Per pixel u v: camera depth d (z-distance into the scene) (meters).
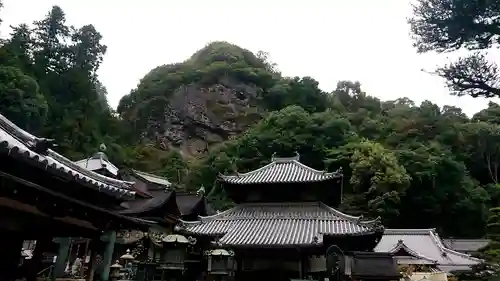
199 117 104.06
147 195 34.91
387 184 56.91
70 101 77.06
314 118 78.00
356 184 60.19
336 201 27.83
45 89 71.62
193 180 74.56
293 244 21.02
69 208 9.45
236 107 106.88
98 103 85.69
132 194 11.25
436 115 90.56
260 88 112.38
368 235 21.55
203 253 30.14
